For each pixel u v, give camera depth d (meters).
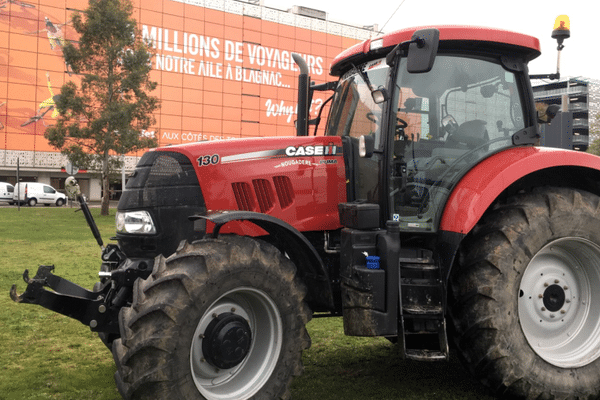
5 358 4.32
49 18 43.06
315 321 5.64
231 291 2.94
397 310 3.23
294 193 3.57
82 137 23.48
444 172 3.65
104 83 23.98
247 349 3.03
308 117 4.43
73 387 3.65
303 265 3.44
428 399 3.41
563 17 4.11
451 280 3.44
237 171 3.46
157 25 47.53
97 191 47.03
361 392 3.52
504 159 3.56
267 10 52.22
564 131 4.78
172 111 48.44
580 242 3.57
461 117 3.73
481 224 3.50
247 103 51.69
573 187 3.87
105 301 3.27
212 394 2.93
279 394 3.09
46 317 5.67
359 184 3.71
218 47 50.09
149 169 3.47
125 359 2.73
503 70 3.85
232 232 3.36
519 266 3.33
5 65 42.03
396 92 3.54
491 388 3.36
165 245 3.36
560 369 3.40
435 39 3.09
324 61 55.31
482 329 3.27
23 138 42.91
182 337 2.74
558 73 4.18
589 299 3.69
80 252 11.10
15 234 14.94
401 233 3.61
